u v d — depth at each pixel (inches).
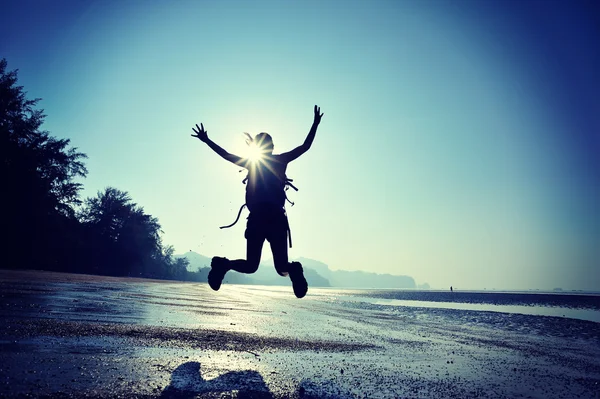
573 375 159.3
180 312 322.7
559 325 463.2
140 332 188.7
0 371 94.4
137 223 2768.2
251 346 182.9
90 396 83.9
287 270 138.4
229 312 373.7
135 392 90.2
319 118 150.2
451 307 863.7
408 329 342.0
